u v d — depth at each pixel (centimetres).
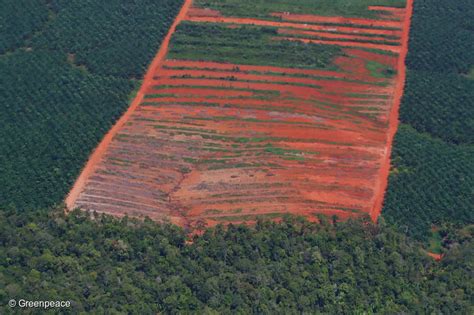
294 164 16638
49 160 16075
